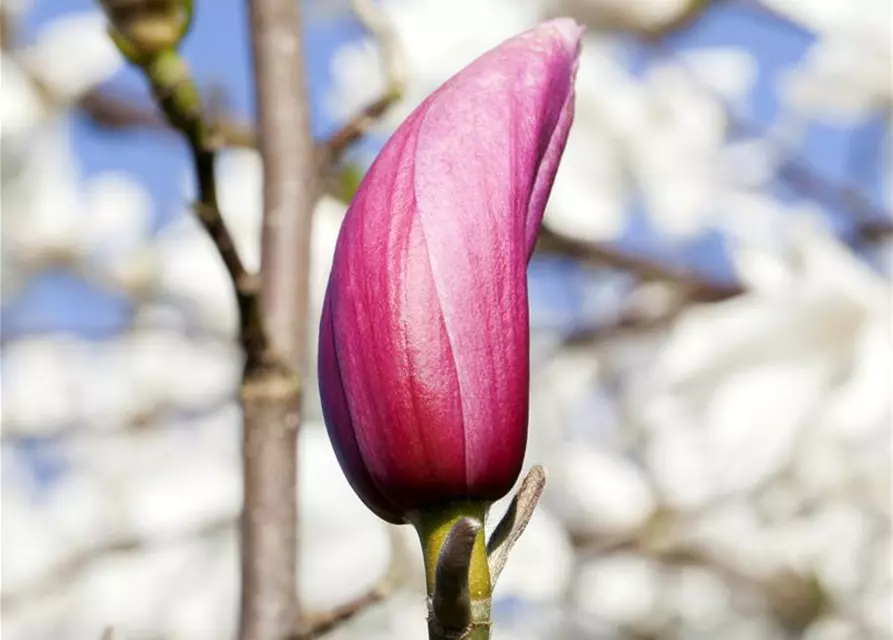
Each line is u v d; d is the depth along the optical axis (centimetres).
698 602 137
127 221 152
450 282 50
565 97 52
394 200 51
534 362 147
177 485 143
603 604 141
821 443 118
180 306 152
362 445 51
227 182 144
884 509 123
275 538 69
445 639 49
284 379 69
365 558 130
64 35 139
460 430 50
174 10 62
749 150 141
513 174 51
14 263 151
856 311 115
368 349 50
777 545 130
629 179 136
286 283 74
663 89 140
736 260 124
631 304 142
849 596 128
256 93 76
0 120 138
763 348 118
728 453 122
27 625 138
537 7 133
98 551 141
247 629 69
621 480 138
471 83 51
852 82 135
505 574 138
